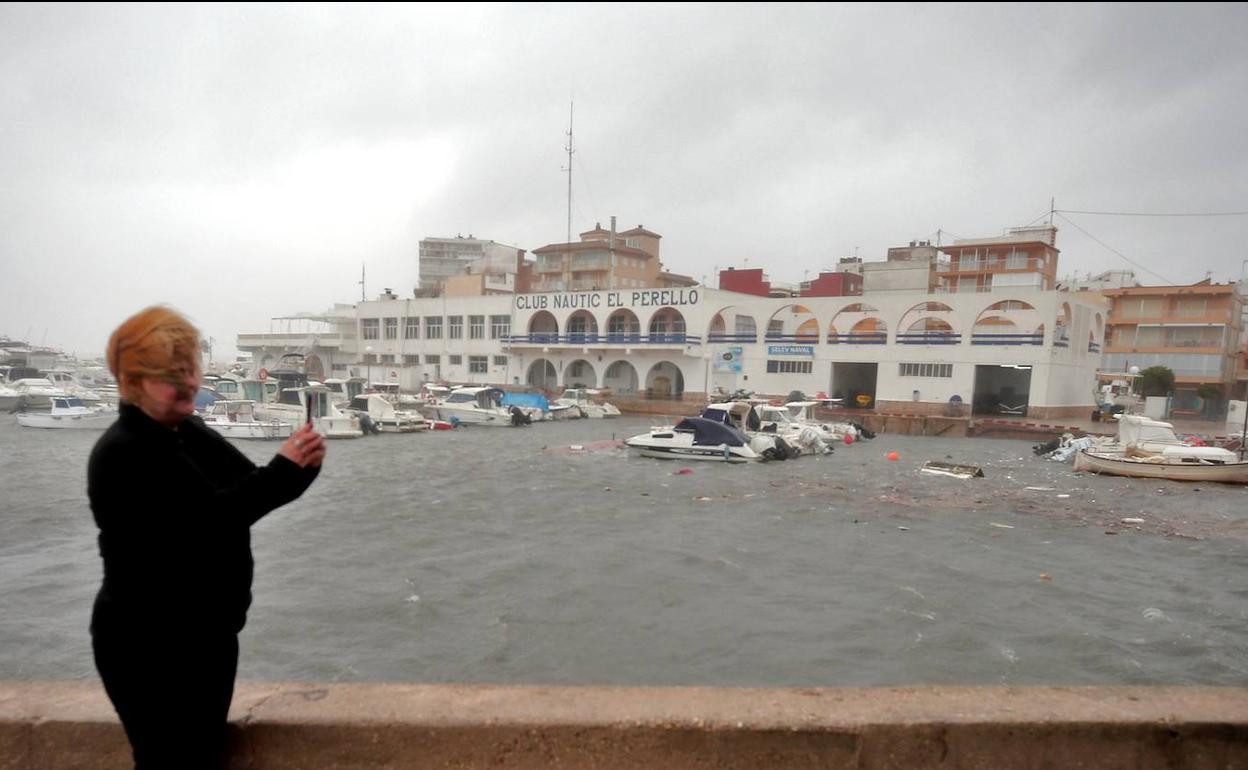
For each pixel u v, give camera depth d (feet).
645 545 47.55
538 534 50.70
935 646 31.01
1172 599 37.73
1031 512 60.70
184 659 5.81
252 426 109.60
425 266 406.41
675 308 175.42
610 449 105.09
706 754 6.98
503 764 7.00
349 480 75.72
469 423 142.41
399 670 28.12
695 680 27.61
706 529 52.75
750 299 164.66
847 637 31.99
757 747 6.97
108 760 7.17
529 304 201.36
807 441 100.42
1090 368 152.76
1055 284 202.08
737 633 32.30
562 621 33.47
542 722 7.00
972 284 192.85
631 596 37.04
